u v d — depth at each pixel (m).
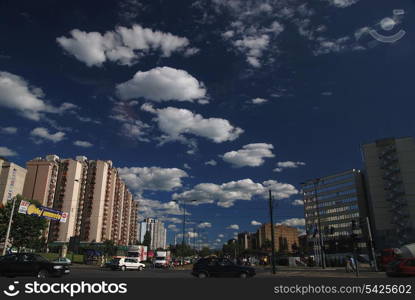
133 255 51.53
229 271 22.72
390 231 104.19
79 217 117.31
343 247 110.44
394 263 26.61
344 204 123.38
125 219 150.38
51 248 102.06
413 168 102.44
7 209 52.38
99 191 119.94
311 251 124.69
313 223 132.38
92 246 104.25
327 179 131.25
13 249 55.78
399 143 106.31
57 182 113.25
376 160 111.69
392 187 105.31
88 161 125.81
